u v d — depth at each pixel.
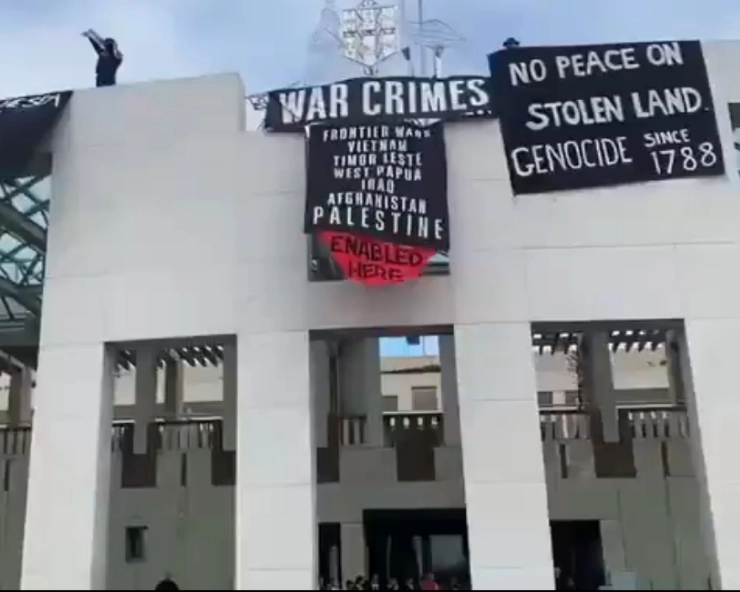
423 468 22.75
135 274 18.72
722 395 17.36
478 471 17.11
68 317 18.66
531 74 19.45
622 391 27.50
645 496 22.22
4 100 20.42
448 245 17.94
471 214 18.52
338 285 18.20
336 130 18.64
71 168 19.52
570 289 18.02
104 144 19.61
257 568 16.81
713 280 18.02
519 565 16.56
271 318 18.12
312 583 16.67
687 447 22.45
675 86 19.39
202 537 22.66
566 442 22.78
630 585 18.67
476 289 18.05
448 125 19.14
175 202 19.05
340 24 23.36
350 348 23.92
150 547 22.72
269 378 17.81
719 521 16.73
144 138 19.56
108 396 18.50
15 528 23.77
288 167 19.00
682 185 18.64
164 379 26.50
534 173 18.72
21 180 21.28
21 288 23.19
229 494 22.88
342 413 23.45
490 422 17.34
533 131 19.00
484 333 17.81
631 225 18.39
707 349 17.62
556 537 22.33
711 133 19.03
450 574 22.06
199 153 19.31
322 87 19.50
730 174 18.72
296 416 17.56
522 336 17.78
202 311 18.33
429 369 38.44
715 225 18.34
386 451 22.92
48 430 18.02
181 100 19.72
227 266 18.53
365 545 22.39
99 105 19.89
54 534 17.42
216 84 19.73
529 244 18.30
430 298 18.02
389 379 38.53
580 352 25.81
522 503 16.88
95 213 19.17
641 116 19.14
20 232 22.00
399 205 18.00
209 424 23.52
